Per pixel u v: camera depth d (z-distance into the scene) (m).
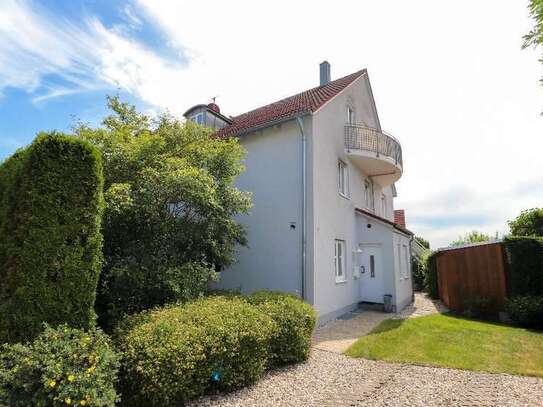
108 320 6.20
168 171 6.86
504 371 5.74
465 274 12.39
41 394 3.22
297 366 6.05
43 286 4.10
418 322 10.00
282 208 10.22
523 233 14.99
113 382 3.85
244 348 5.00
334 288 10.77
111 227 6.68
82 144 4.66
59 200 4.36
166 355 4.03
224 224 7.78
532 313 9.33
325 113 11.15
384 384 5.25
